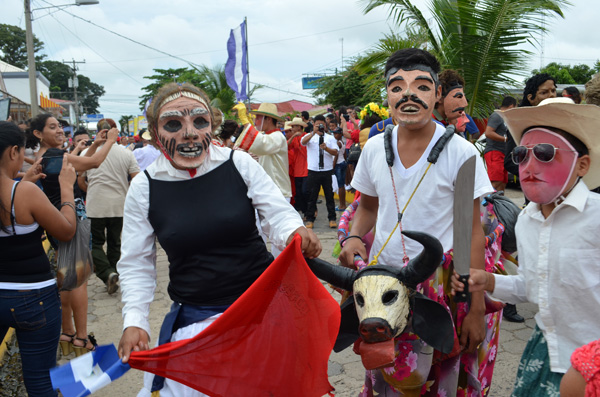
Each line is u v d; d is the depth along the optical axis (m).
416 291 2.30
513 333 4.47
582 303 2.00
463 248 2.13
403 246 2.53
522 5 6.32
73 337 4.51
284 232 2.32
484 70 6.77
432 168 2.48
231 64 7.04
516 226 2.25
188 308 2.42
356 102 22.72
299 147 9.04
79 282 3.63
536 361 2.16
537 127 2.05
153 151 8.09
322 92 26.50
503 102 6.24
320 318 2.18
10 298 2.87
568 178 1.99
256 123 6.55
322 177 8.97
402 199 2.55
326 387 2.23
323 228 9.14
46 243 9.02
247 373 2.27
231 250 2.38
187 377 2.25
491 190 2.45
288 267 2.20
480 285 2.22
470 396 2.68
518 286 2.27
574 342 2.03
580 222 1.98
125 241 2.43
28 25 17.83
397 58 2.48
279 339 2.25
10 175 2.88
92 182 6.09
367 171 2.73
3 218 2.79
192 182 2.38
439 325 2.29
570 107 1.90
